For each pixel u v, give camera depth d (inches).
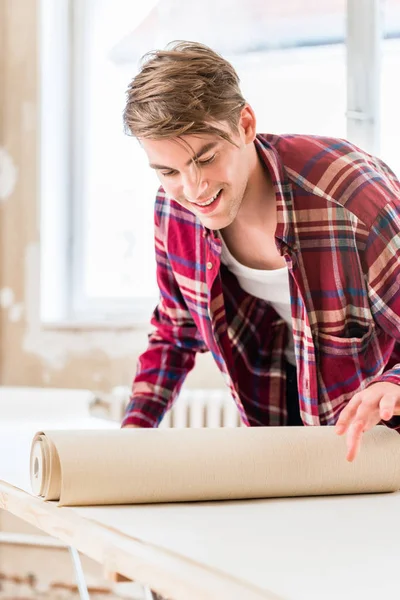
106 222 118.5
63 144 118.7
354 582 29.9
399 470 46.4
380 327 55.2
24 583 102.7
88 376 112.3
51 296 118.5
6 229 115.0
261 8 105.7
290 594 28.4
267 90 105.6
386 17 100.6
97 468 41.6
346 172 52.8
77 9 117.9
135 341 111.7
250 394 63.5
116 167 117.8
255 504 43.6
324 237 53.0
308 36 103.4
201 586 29.3
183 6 111.0
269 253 56.6
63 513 40.3
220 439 44.8
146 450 42.9
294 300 54.5
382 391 41.5
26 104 114.7
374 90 99.5
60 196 118.9
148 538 35.7
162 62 45.2
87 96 118.5
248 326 62.4
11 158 115.1
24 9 114.3
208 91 44.2
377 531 37.6
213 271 56.8
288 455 44.6
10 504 44.9
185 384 108.6
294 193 53.2
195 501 44.1
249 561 32.4
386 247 51.0
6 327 114.7
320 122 103.3
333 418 56.6
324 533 37.1
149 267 116.1
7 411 79.0
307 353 55.0
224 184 46.4
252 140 49.7
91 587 99.1
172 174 46.1
